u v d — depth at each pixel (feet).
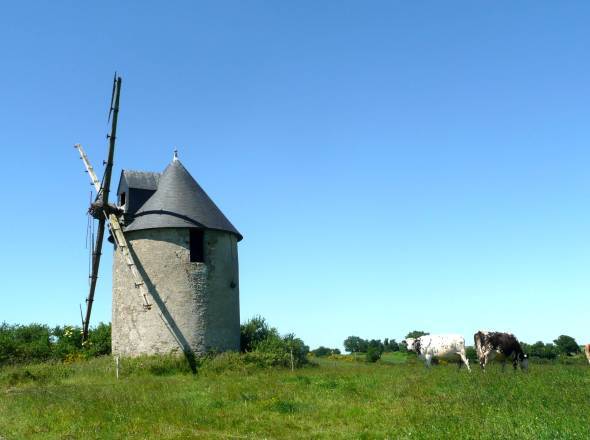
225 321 82.94
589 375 51.70
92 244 90.43
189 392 50.16
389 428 32.50
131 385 57.41
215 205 88.07
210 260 83.25
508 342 63.31
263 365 76.84
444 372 59.52
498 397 38.11
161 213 82.69
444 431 28.99
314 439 32.09
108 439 32.78
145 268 81.76
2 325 105.29
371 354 141.59
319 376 59.41
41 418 38.65
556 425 28.43
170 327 79.41
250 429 34.83
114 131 81.46
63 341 101.19
